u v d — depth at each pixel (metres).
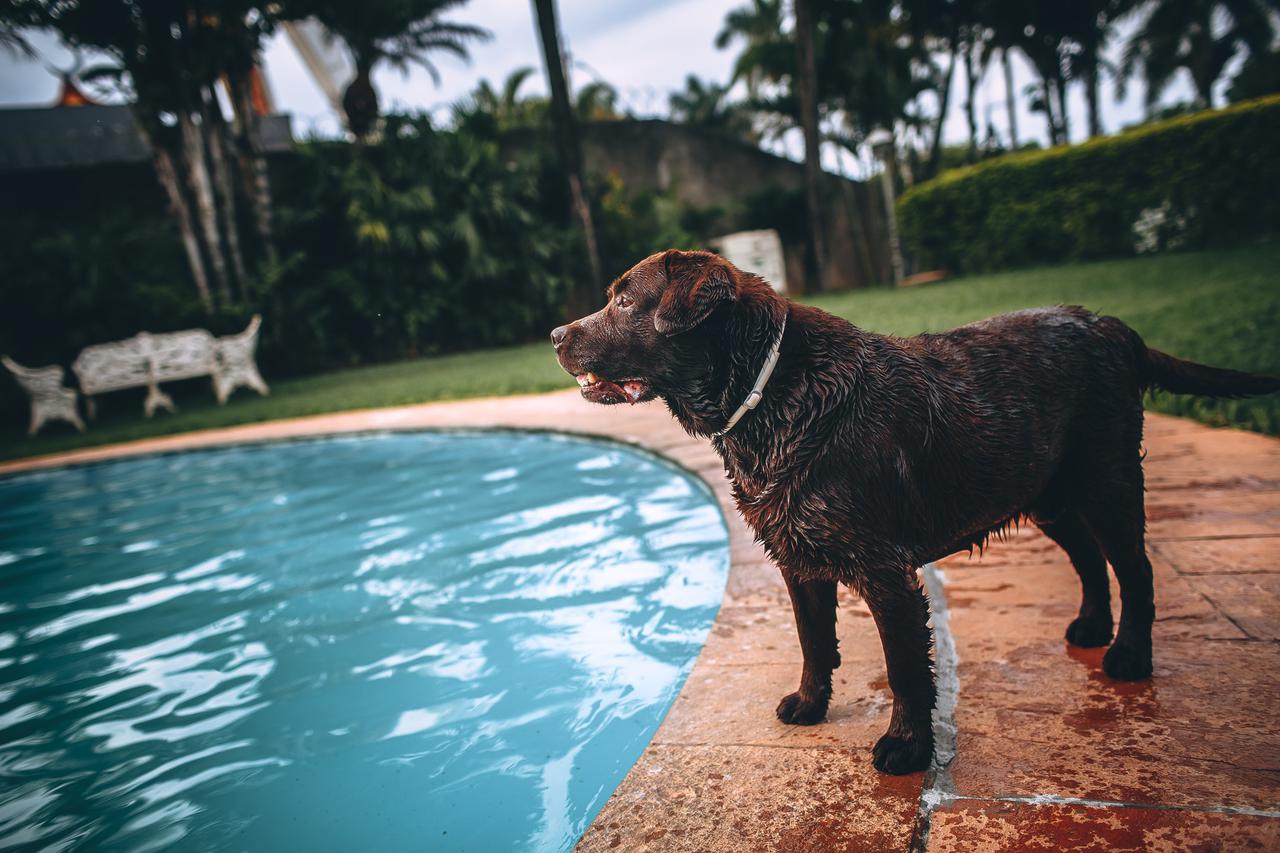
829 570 2.01
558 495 5.59
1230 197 15.29
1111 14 24.52
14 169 16.72
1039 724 2.05
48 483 8.57
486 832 2.06
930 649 1.97
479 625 3.52
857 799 1.84
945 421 2.05
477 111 20.09
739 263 21.61
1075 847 1.59
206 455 9.16
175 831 2.27
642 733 2.43
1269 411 4.68
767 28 31.22
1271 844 1.53
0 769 2.72
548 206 21.19
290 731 2.79
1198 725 1.95
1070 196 17.56
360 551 4.85
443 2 19.66
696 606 3.38
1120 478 2.23
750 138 37.00
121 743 2.83
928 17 23.91
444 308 18.98
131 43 14.57
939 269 21.69
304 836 2.17
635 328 2.15
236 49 15.41
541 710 2.69
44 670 3.57
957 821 1.72
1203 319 7.25
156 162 15.36
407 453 7.81
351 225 17.62
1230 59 29.39
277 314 16.55
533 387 10.63
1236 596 2.59
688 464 5.43
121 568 5.09
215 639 3.73
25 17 13.69
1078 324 2.29
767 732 2.19
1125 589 2.24
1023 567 3.12
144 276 15.56
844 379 1.97
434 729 2.66
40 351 14.73
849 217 27.11
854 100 25.59
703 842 1.75
